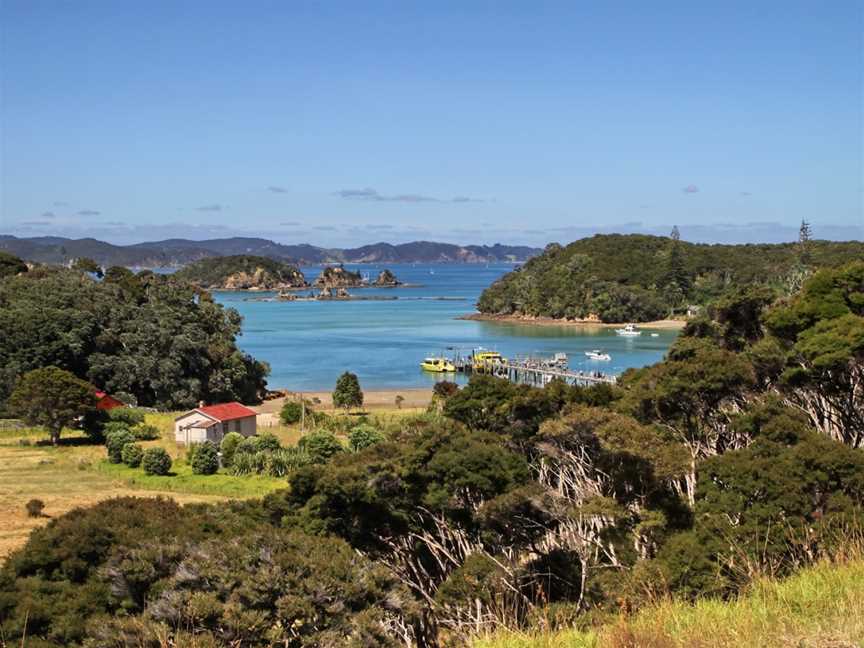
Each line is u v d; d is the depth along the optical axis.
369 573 13.56
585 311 167.25
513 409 32.06
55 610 13.91
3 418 67.00
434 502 22.48
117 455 48.91
